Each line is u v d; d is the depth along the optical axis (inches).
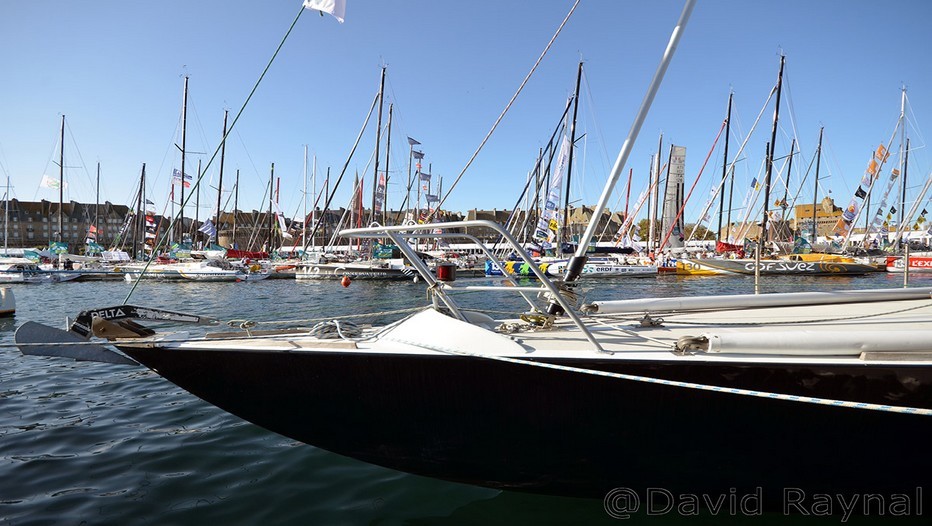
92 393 249.3
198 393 128.9
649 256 1333.7
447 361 111.3
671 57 122.2
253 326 145.1
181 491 146.9
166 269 1159.6
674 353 104.0
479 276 1252.5
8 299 573.3
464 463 124.3
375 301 748.6
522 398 111.3
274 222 1932.8
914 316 141.1
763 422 102.0
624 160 128.1
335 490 146.1
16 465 165.5
